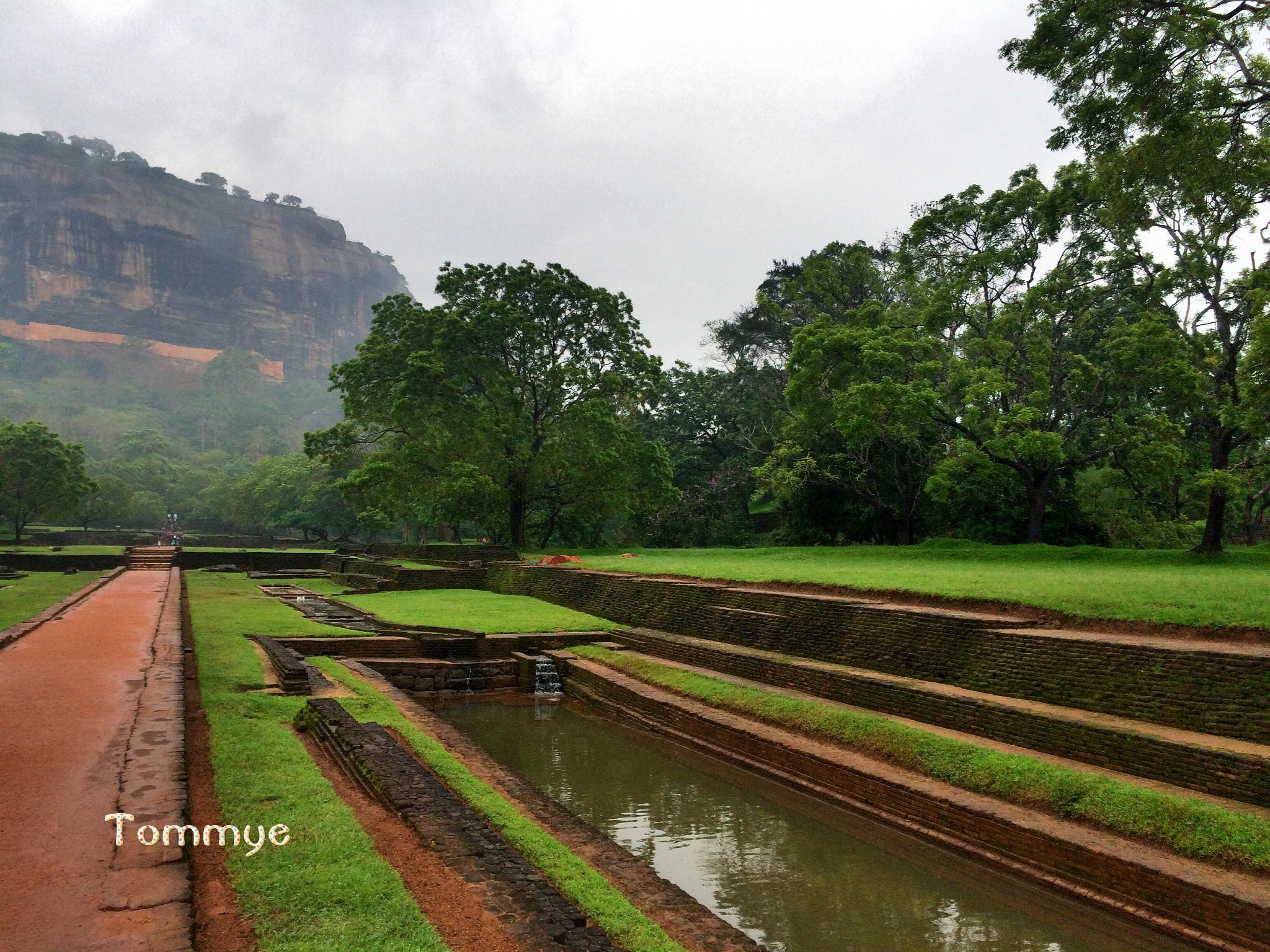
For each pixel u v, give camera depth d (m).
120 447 102.19
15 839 4.97
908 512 31.91
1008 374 26.56
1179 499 29.58
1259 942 6.57
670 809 10.80
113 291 178.88
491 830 6.64
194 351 184.88
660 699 15.02
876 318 30.80
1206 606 11.62
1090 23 13.29
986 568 20.84
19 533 48.41
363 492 35.25
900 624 13.84
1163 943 7.12
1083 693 10.72
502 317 36.09
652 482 38.34
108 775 6.21
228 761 7.80
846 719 12.09
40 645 12.80
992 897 8.37
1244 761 8.16
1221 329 21.67
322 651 17.61
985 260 26.81
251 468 103.69
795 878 8.73
